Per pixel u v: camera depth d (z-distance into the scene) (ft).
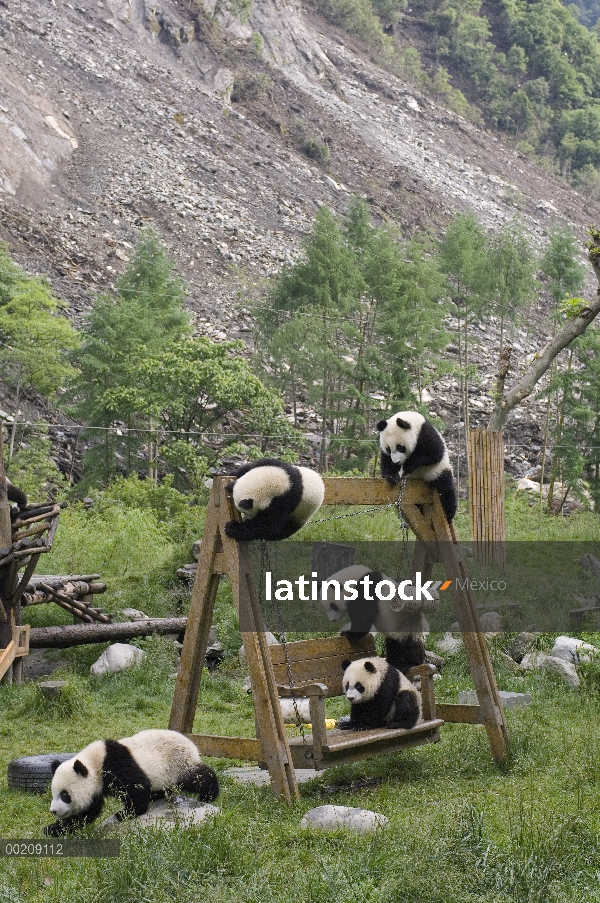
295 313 96.27
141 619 39.63
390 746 24.76
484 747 27.43
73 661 37.70
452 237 106.32
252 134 200.85
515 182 262.88
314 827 20.07
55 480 83.87
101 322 86.63
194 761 21.76
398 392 94.48
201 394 80.64
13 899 16.44
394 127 257.14
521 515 67.77
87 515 65.21
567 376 86.33
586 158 318.86
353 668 25.03
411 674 27.04
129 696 33.78
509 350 56.34
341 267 100.42
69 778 19.89
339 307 98.84
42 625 39.93
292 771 22.58
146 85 194.49
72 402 92.79
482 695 26.32
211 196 160.04
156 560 49.65
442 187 226.38
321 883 16.55
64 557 49.70
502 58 346.13
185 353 81.15
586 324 55.06
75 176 150.92
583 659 35.76
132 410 80.28
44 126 157.38
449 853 17.17
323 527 51.62
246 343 116.98
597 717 30.71
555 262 90.84
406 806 21.99
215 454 81.00
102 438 83.71
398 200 205.57
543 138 323.98
